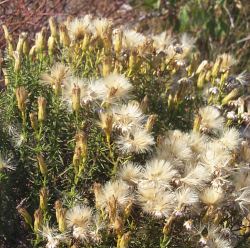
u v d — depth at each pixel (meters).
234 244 0.36
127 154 0.35
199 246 0.34
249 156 0.36
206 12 0.70
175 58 0.41
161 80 0.41
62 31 0.38
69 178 0.36
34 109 0.38
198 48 0.71
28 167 0.37
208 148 0.36
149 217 0.35
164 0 0.74
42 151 0.37
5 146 0.37
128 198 0.33
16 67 0.36
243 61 0.65
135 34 0.39
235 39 0.69
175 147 0.34
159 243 0.35
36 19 0.53
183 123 0.41
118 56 0.38
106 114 0.34
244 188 0.34
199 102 0.41
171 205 0.32
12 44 0.38
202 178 0.33
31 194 0.37
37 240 0.33
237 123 0.41
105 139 0.37
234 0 0.72
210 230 0.34
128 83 0.36
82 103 0.35
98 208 0.33
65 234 0.33
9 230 0.37
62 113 0.37
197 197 0.33
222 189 0.34
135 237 0.35
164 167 0.33
